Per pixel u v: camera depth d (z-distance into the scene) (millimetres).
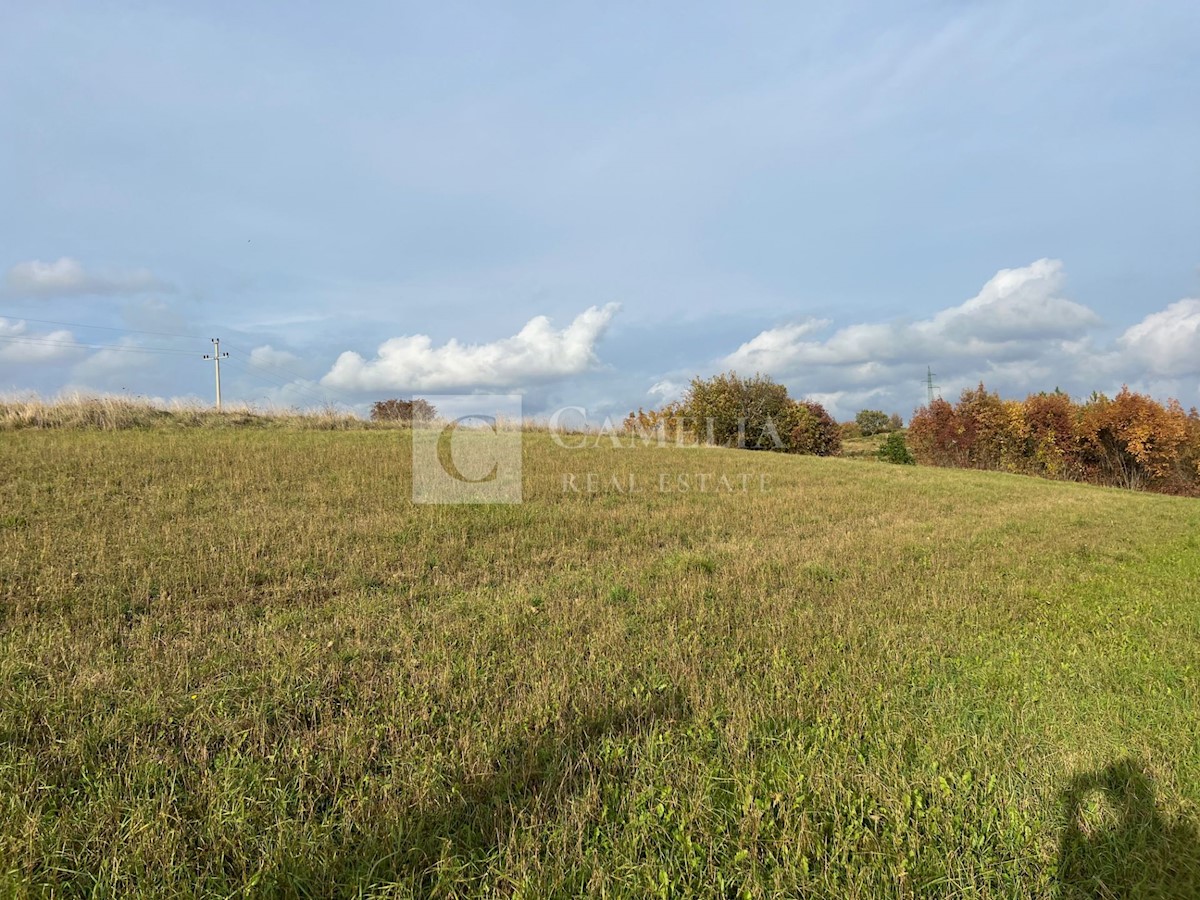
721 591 6477
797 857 2643
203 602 5695
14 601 5480
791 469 19438
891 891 2537
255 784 3090
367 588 6371
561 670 4398
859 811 2973
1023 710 3930
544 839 2783
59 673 4176
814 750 3398
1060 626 5691
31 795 2973
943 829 2848
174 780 3090
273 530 8188
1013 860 2666
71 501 8859
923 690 4262
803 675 4395
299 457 13477
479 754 3328
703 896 2502
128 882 2514
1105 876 2662
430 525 8945
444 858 2596
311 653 4613
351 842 2727
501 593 6316
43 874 2535
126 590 5863
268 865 2572
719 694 4109
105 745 3436
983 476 22828
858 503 13391
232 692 3998
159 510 8750
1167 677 4520
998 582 7180
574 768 3273
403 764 3238
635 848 2693
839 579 7145
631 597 6270
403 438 18547
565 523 9742
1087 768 3285
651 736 3523
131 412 17578
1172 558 8906
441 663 4504
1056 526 11352
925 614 5934
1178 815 2951
